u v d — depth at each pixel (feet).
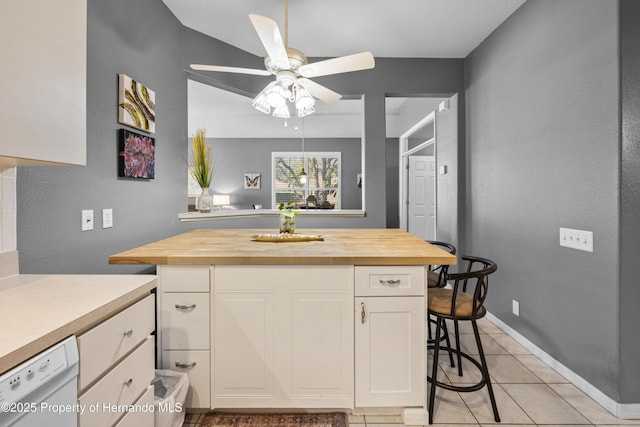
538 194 7.79
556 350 7.26
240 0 8.43
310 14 9.05
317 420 5.71
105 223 6.61
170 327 5.57
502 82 9.36
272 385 5.62
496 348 8.37
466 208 11.67
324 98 8.68
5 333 2.48
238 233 8.50
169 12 8.89
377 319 5.55
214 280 5.51
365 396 5.62
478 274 5.48
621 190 5.64
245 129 23.89
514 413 5.88
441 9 8.77
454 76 11.84
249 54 11.43
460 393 6.48
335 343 5.57
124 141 7.03
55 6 3.49
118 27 6.92
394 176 24.98
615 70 5.67
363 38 10.41
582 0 6.40
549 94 7.39
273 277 5.52
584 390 6.45
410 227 19.19
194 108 19.34
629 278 5.67
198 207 10.78
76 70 3.83
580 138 6.49
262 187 26.55
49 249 5.29
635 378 5.73
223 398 5.63
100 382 3.13
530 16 8.09
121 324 3.46
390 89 11.84
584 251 6.43
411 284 5.52
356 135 25.79
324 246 6.48
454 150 12.03
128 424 3.61
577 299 6.63
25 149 3.13
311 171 26.73
